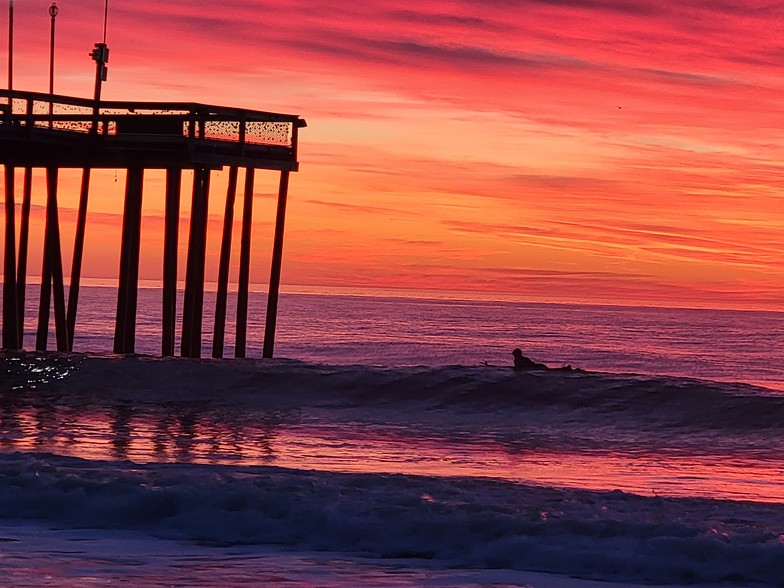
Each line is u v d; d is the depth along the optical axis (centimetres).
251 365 9800
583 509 4194
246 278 10256
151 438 7094
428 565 3603
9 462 4897
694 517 4100
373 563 3616
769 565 3547
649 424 8631
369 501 4222
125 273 10025
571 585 3394
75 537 3856
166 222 9706
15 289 10588
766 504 4416
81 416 8125
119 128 9319
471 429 8294
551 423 8638
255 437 7381
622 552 3656
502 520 3981
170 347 9944
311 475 4788
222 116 9425
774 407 8725
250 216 10112
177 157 9538
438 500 4306
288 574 3450
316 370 9838
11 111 8781
